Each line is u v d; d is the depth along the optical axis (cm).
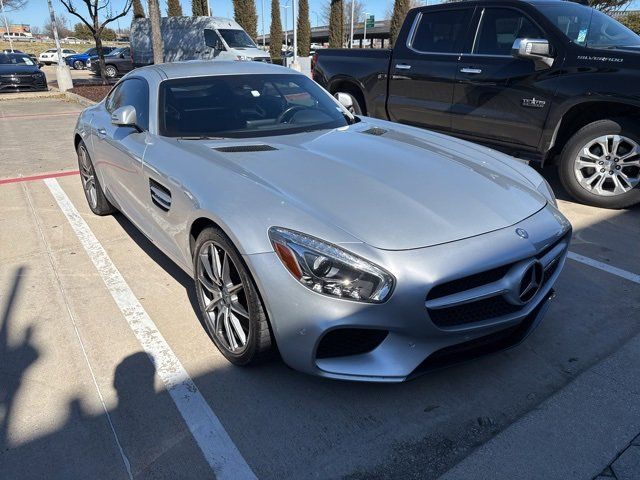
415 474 203
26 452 214
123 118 344
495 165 314
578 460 209
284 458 212
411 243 219
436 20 599
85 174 502
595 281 355
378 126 387
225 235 245
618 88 450
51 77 2825
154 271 376
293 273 215
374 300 210
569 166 507
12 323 309
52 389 252
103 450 215
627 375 258
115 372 264
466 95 565
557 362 269
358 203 239
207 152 301
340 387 251
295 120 368
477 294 221
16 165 704
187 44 2109
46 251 413
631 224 460
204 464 209
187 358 275
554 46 495
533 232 243
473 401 242
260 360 252
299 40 4300
